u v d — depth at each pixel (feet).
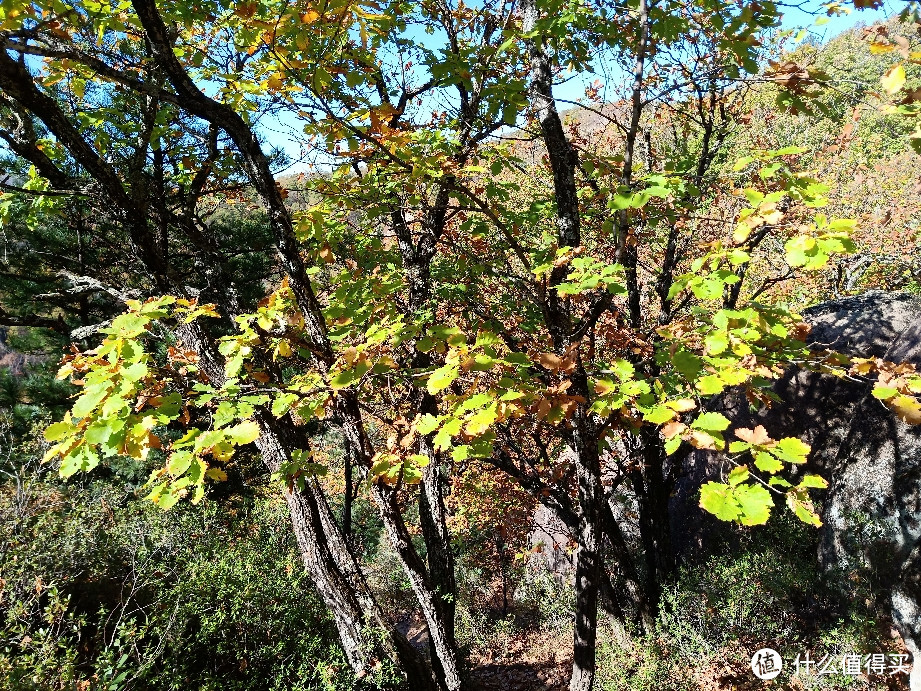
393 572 39.55
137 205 10.77
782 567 24.17
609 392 8.07
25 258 30.09
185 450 6.84
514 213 14.23
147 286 11.69
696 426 6.50
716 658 20.75
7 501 22.08
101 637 17.66
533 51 11.16
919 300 28.63
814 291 44.19
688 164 13.99
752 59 9.25
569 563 34.83
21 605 15.06
